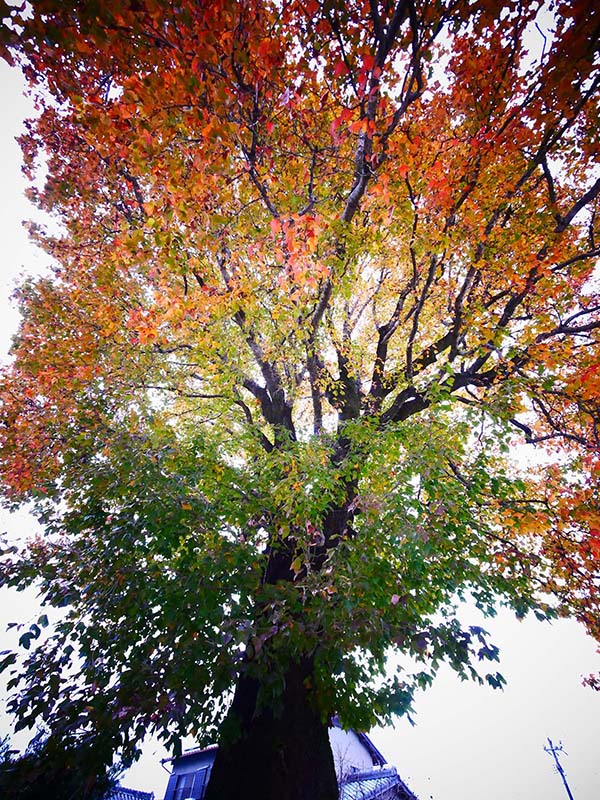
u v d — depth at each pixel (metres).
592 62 4.78
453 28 4.99
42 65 4.66
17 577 5.63
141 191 7.53
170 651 4.56
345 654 4.36
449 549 5.38
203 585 4.57
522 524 6.63
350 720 4.81
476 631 4.35
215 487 5.83
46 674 4.99
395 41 4.72
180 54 3.86
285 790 4.49
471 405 7.01
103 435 6.14
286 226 4.70
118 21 3.69
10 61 4.47
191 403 10.23
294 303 6.43
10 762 4.34
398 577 4.96
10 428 8.01
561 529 7.47
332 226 5.10
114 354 7.96
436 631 4.46
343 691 4.95
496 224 7.21
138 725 4.12
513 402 6.53
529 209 7.24
